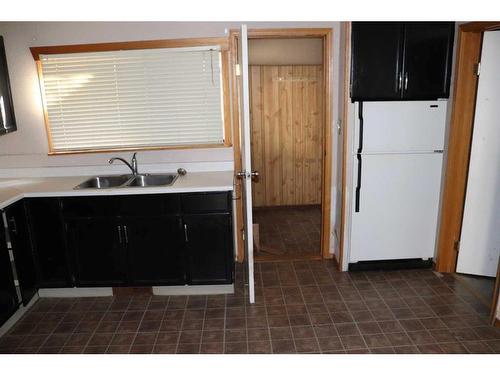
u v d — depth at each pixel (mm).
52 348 2553
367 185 3299
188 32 3309
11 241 2777
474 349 2434
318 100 4863
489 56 2922
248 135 2645
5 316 2689
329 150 3543
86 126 3521
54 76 3414
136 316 2898
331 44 3324
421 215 3385
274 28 3301
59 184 3191
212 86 3451
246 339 2586
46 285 3107
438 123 3193
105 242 3025
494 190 3133
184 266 3061
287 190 5160
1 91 3178
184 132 3551
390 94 3109
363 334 2607
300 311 2895
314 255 3818
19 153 3502
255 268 3586
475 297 3016
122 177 3453
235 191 3555
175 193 2930
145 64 3402
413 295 3068
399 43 3018
